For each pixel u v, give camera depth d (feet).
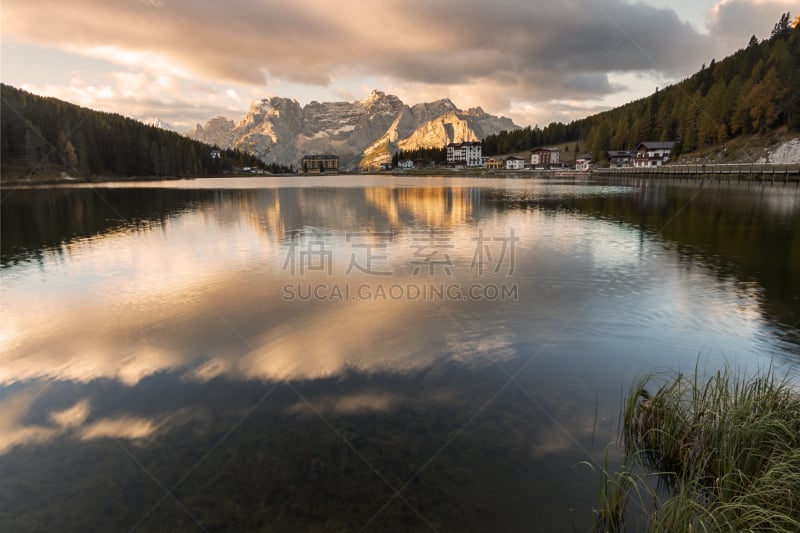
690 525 13.85
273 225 97.09
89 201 166.09
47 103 423.64
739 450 17.38
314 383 27.30
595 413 23.24
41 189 247.09
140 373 29.12
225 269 56.95
